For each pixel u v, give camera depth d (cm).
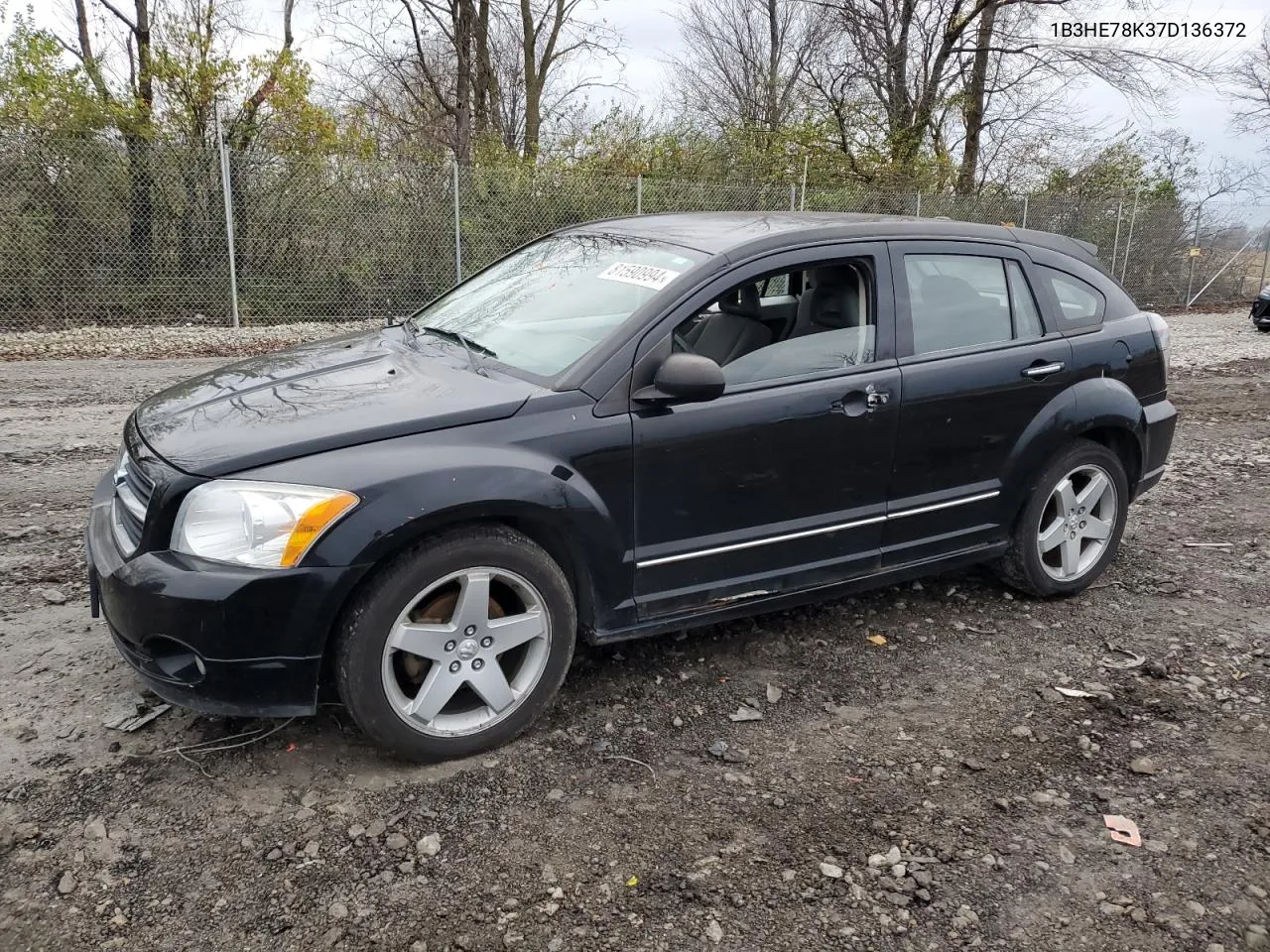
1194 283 2184
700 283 351
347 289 1440
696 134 1930
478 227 1494
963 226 427
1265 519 590
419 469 292
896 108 2369
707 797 300
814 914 251
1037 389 425
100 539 316
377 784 300
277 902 249
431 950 235
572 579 335
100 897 248
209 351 1159
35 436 697
